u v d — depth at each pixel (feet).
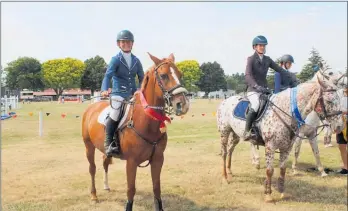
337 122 17.38
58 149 35.94
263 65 21.18
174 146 37.50
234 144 23.98
